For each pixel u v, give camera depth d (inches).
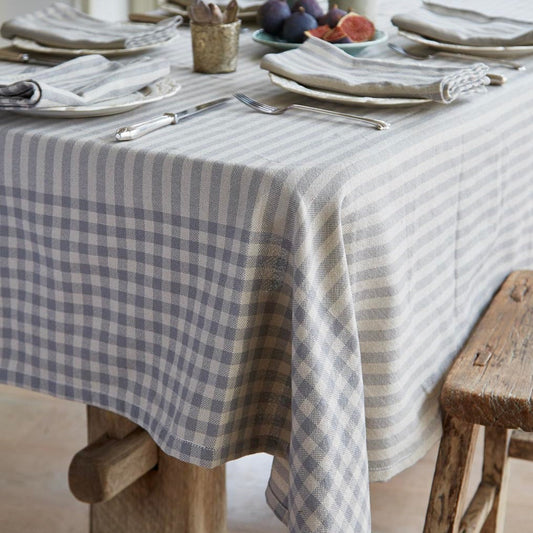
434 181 42.5
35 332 42.7
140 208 38.1
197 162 36.4
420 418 42.7
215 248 36.7
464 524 53.6
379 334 38.9
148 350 40.2
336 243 35.4
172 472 53.0
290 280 36.0
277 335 37.8
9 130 40.8
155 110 46.4
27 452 75.9
